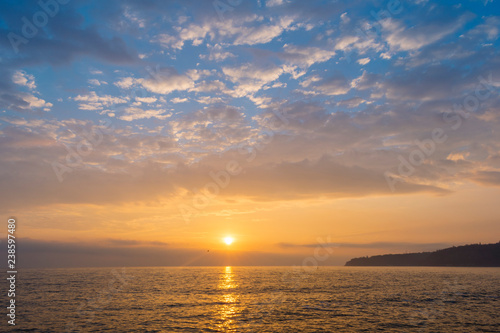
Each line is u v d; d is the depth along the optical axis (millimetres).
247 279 150000
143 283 119062
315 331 42406
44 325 45250
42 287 98688
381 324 46094
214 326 45156
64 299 71750
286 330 42938
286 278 156500
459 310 57312
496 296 77875
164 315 52719
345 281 129250
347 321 48188
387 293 84938
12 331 42188
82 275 173500
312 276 170750
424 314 53562
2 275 169125
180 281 132625
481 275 164375
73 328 43594
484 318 50031
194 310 57750
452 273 188250
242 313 54875
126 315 52469
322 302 68250
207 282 127438
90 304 64375
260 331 42469
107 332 41594
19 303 65500
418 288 98000
